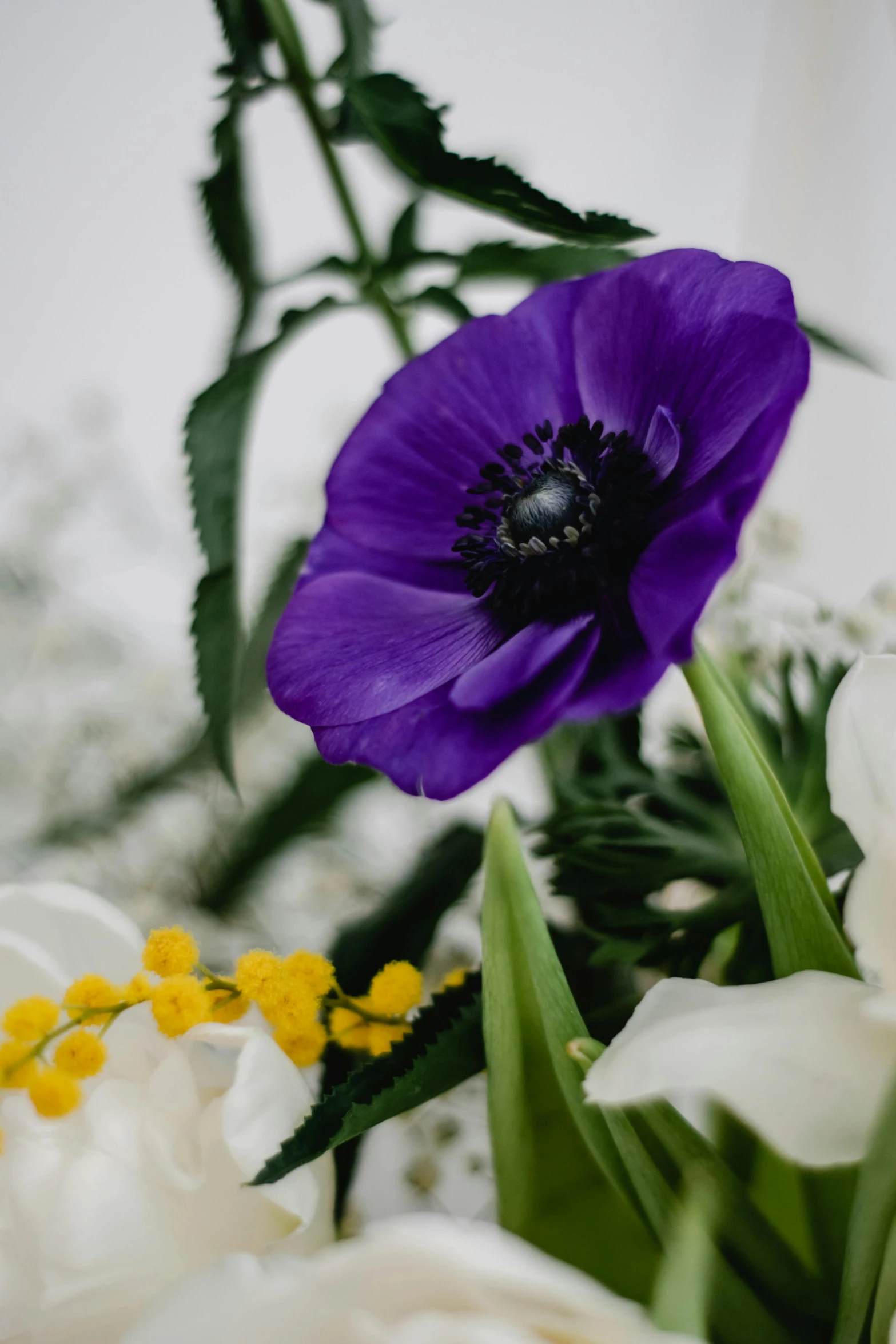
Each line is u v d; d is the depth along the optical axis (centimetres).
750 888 34
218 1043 30
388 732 30
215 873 43
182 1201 29
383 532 33
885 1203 24
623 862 35
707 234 78
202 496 38
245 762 51
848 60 70
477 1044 30
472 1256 22
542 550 31
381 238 76
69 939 33
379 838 60
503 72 79
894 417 70
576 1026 27
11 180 87
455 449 32
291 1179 29
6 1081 29
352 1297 23
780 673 37
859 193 70
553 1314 23
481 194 37
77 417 74
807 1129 25
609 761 37
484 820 54
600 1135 26
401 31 79
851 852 35
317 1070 37
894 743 27
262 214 82
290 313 40
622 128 78
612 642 29
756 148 74
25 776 62
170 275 87
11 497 74
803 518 68
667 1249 26
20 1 83
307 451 86
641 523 30
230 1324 23
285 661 31
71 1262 28
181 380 89
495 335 32
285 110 81
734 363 29
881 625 41
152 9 83
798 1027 26
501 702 29
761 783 27
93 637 69
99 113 85
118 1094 30
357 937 38
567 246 40
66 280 88
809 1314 26
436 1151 43
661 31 77
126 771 59
